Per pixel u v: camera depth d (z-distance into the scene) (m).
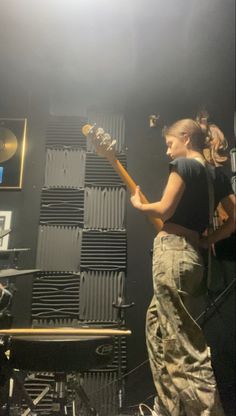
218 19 2.69
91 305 2.70
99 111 3.18
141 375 2.55
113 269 2.78
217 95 3.18
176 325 1.50
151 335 1.85
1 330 1.70
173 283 1.53
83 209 2.92
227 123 3.10
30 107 3.17
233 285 2.66
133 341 2.62
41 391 2.43
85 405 2.01
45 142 3.08
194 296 1.67
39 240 2.82
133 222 2.89
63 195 2.94
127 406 2.49
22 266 2.77
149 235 2.85
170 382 1.70
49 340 1.62
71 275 2.77
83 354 1.62
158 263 1.59
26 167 3.01
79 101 3.22
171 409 1.64
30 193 2.94
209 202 1.69
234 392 2.49
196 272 1.59
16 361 1.63
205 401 1.40
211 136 2.21
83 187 2.97
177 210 1.63
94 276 2.77
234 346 2.58
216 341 2.59
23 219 2.88
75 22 2.75
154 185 2.96
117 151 3.05
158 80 3.22
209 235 1.84
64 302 2.71
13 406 2.07
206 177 1.70
